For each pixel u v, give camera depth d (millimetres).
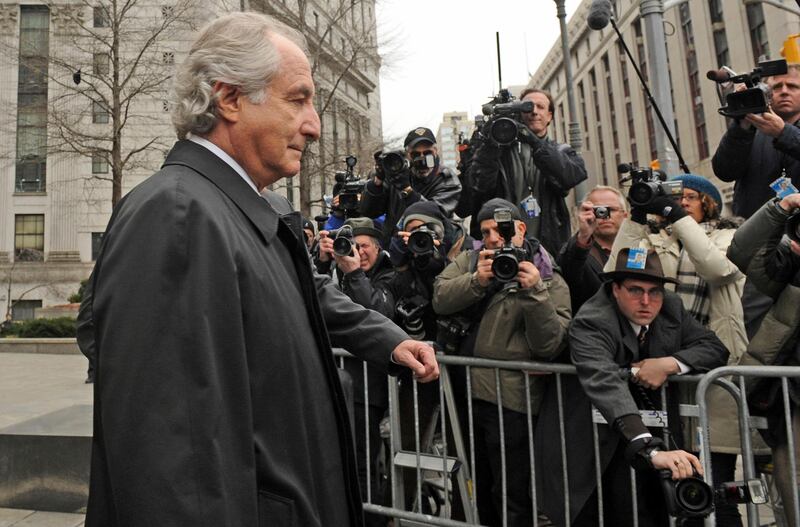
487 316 2684
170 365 960
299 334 1188
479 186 3484
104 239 1104
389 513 2771
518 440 2623
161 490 910
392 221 3816
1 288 25516
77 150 15867
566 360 2619
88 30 16328
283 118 1226
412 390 2967
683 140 24188
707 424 2264
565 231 3582
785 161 2957
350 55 17656
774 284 2230
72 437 3441
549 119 3680
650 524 2340
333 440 1256
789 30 17328
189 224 1041
